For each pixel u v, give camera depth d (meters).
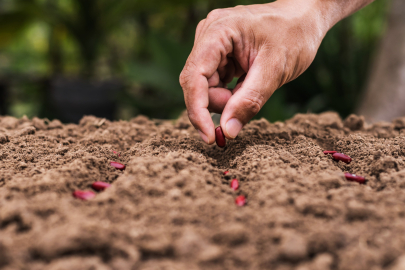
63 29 1.44
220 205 0.47
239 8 0.56
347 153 0.57
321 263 0.43
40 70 1.90
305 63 0.57
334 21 0.59
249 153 0.55
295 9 0.56
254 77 0.54
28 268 0.43
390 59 1.09
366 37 1.51
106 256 0.44
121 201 0.47
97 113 1.34
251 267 0.43
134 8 1.32
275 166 0.52
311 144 0.58
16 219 0.45
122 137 0.62
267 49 0.55
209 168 0.53
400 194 0.48
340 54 1.39
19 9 1.23
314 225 0.45
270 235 0.44
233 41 0.55
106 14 1.32
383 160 0.53
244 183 0.51
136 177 0.49
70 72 1.60
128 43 2.00
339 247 0.44
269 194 0.48
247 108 0.54
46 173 0.51
